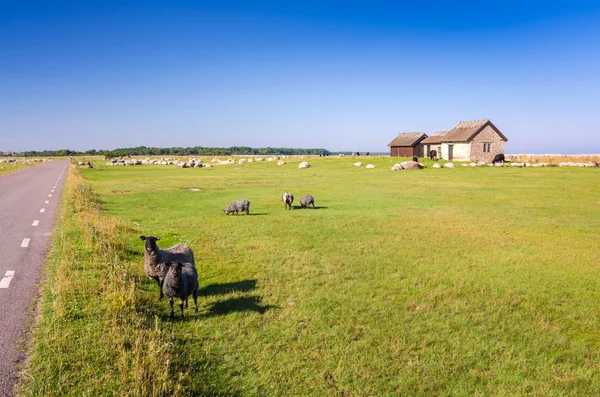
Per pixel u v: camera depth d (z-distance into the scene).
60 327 7.32
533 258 13.69
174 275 8.05
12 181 45.56
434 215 22.66
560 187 36.19
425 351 7.44
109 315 7.91
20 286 9.47
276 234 17.33
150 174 62.31
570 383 6.56
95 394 5.50
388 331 8.19
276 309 9.18
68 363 6.21
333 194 33.59
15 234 15.49
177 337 7.63
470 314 9.05
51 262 11.54
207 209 25.17
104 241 13.39
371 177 50.00
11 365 6.08
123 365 6.08
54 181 45.75
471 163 60.84
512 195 31.56
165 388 5.65
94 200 26.73
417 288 10.66
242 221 20.61
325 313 9.02
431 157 71.94
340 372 6.69
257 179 50.16
